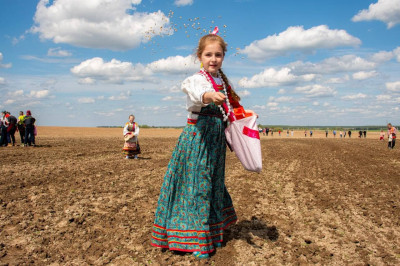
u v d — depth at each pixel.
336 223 4.55
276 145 25.91
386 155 16.08
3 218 4.55
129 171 9.27
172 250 3.31
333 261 3.29
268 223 4.48
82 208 5.16
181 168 3.28
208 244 3.26
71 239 3.82
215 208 3.40
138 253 3.41
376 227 4.39
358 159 13.94
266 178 8.43
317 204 5.59
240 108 3.39
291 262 3.24
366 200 5.94
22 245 3.63
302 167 10.98
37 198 5.76
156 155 14.65
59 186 6.86
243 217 4.73
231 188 6.99
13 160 11.24
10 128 17.44
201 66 3.34
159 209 3.36
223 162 3.39
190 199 3.23
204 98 2.84
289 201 5.82
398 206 5.49
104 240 3.79
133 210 5.10
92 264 3.17
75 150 16.17
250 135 3.30
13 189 6.43
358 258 3.37
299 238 3.93
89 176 8.20
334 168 10.73
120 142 24.86
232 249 3.45
